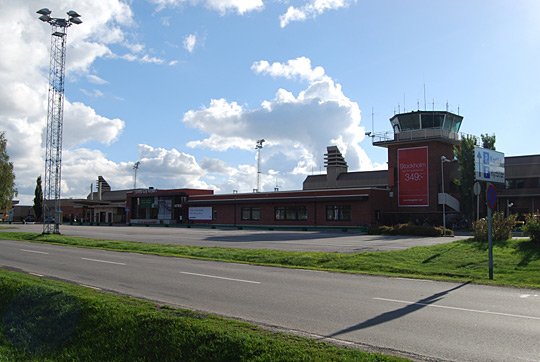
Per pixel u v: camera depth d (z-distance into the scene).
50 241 35.41
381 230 46.50
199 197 75.50
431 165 60.16
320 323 9.29
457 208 58.56
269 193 66.12
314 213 61.66
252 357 6.67
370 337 8.25
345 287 13.97
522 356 7.16
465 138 57.25
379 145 63.59
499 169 57.34
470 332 8.59
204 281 15.10
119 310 8.97
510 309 10.70
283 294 12.66
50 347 8.63
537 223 22.55
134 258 23.00
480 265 18.83
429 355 7.20
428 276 16.78
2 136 66.31
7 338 9.38
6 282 11.68
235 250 26.22
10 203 66.62
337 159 85.06
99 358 7.92
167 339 7.66
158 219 80.94
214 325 7.89
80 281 15.01
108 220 92.62
